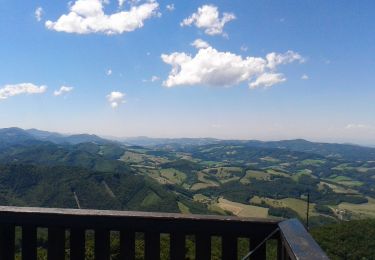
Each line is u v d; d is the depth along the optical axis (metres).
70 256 2.39
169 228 2.30
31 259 2.43
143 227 2.32
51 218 2.39
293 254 1.48
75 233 2.39
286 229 1.90
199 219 2.27
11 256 2.45
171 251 2.31
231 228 2.24
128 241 2.35
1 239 2.46
